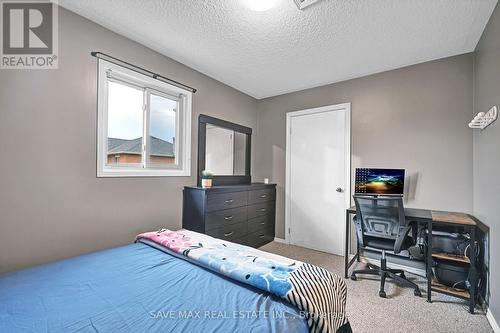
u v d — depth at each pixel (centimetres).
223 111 330
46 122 172
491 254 175
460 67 237
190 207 266
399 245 205
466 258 202
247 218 311
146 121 242
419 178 255
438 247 215
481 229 200
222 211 273
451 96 240
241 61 263
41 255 169
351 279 237
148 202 237
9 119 157
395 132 271
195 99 289
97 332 78
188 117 279
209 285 111
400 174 243
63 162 180
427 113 253
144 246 168
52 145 175
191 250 143
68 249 182
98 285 110
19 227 161
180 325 82
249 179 378
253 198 322
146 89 242
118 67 212
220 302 96
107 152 214
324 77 303
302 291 99
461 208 232
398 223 206
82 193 190
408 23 190
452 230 227
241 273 114
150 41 225
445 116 243
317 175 332
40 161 169
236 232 293
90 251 194
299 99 354
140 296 101
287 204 360
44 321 84
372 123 287
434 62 250
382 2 166
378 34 205
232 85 338
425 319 171
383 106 280
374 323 166
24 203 163
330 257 301
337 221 312
